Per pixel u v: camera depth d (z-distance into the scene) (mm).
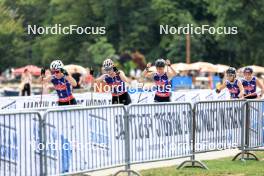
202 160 24406
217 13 77750
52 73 28734
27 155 17469
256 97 31812
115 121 19922
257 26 78188
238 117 24547
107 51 114375
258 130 25359
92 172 21328
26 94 51625
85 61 116188
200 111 22781
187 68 76812
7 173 16875
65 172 18438
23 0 119562
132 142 20359
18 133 17172
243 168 22172
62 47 124062
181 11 113438
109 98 39625
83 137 18922
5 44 118500
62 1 127938
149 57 120188
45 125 17719
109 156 19781
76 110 18672
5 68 124375
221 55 104125
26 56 124625
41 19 127938
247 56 87750
